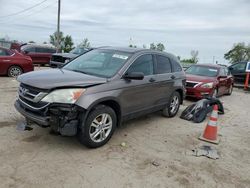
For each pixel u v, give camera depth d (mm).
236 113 7898
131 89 4613
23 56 11359
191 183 3396
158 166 3756
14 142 4066
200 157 4207
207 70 10383
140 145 4480
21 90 4066
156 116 6527
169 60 6184
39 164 3484
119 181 3275
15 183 3010
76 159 3723
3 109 5777
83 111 3770
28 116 3855
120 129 5234
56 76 4016
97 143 4109
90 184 3148
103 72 4500
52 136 4422
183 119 6496
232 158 4316
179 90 6586
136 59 4891
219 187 3371
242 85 15469
